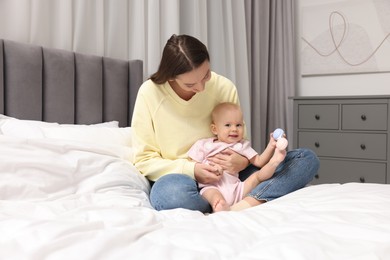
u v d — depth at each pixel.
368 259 0.61
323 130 2.95
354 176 2.83
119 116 2.09
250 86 3.11
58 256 0.57
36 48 1.69
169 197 1.21
